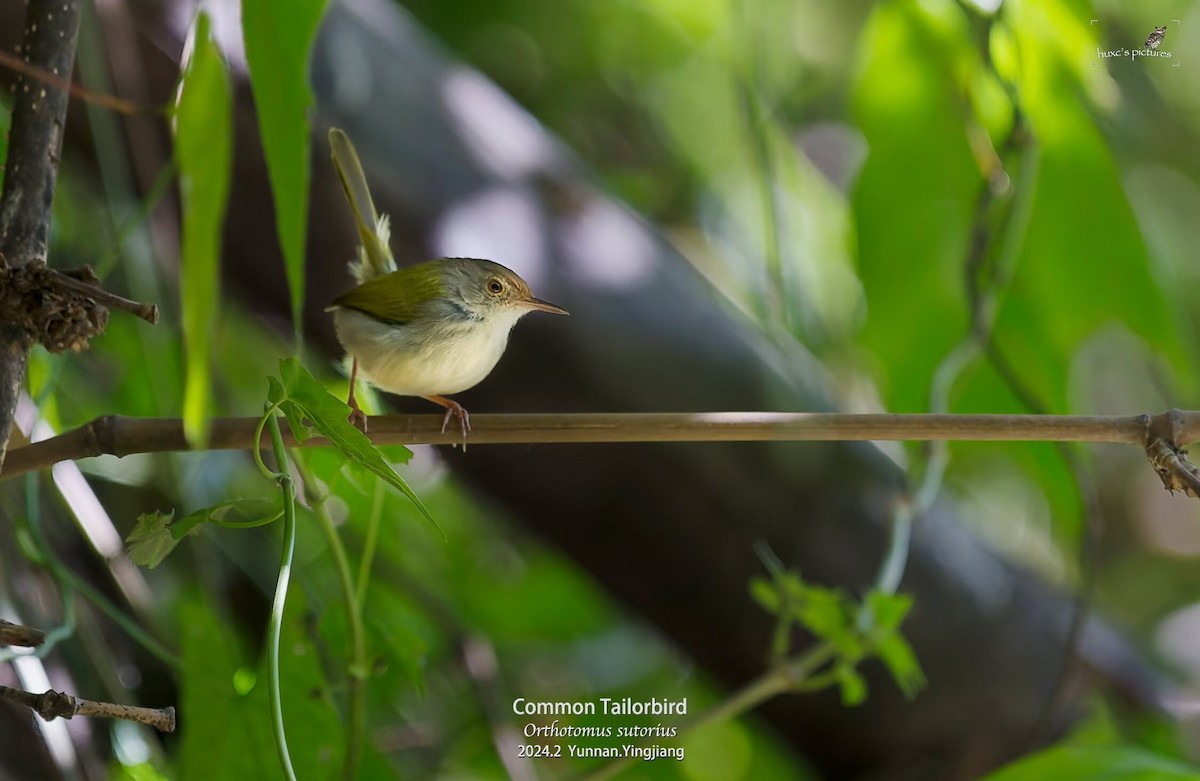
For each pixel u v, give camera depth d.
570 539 8.25
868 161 9.75
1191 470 4.84
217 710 6.27
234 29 7.48
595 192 8.87
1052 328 9.84
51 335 4.25
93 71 7.48
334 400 4.41
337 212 8.03
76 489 7.32
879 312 9.94
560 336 7.95
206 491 9.51
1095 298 9.70
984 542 8.90
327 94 8.03
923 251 9.77
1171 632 15.62
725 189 13.99
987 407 9.95
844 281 12.78
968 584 8.54
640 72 14.69
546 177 8.64
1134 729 9.37
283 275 8.16
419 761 10.01
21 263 4.50
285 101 4.93
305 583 8.24
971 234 8.60
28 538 6.27
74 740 6.51
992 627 8.54
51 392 6.57
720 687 10.16
